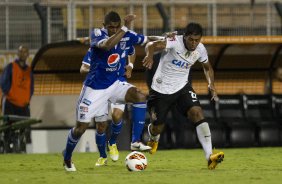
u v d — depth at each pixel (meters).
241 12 66.50
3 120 54.94
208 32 66.44
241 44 59.03
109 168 33.50
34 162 40.25
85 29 64.69
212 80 33.34
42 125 61.94
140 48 58.22
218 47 60.19
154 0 65.81
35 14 65.06
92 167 34.38
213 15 66.38
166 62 33.31
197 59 33.09
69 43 55.78
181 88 33.34
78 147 59.84
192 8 66.19
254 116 61.81
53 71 61.50
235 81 64.00
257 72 64.12
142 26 65.25
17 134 56.75
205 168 32.75
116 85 31.02
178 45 32.47
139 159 30.94
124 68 33.28
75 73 61.94
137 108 34.16
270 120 61.81
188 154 48.31
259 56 62.41
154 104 34.50
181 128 58.59
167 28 58.66
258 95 62.47
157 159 41.94
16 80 57.41
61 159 43.78
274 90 64.81
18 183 24.48
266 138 60.47
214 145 59.16
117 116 35.94
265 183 23.67
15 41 65.25
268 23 66.38
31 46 65.12
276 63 63.44
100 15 65.06
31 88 58.50
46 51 58.28
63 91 62.34
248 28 66.50
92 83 30.36
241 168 32.53
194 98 32.53
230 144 59.69
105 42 29.06
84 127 30.47
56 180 25.38
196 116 31.67
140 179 25.33
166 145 58.38
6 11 65.12
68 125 62.09
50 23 63.72
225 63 62.56
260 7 66.62
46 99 62.09
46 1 65.56
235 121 61.00
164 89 33.72
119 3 65.12
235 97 62.03
